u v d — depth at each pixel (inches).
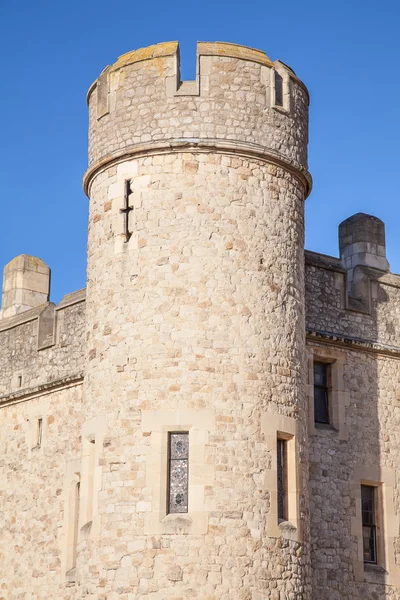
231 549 640.4
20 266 1012.5
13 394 900.6
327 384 807.7
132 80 721.0
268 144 713.6
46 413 865.5
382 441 815.7
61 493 825.5
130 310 688.4
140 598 636.1
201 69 708.7
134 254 695.7
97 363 700.7
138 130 709.3
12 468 889.5
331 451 784.3
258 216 703.1
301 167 733.3
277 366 689.0
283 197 721.6
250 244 695.7
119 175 716.0
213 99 705.0
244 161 706.2
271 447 669.9
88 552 668.7
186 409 659.4
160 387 666.2
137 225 700.0
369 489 810.8
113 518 659.4
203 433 655.8
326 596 749.3
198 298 677.3
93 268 726.5
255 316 685.9
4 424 916.0
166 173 699.4
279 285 705.0
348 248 887.1
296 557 668.7
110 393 684.1
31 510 852.6
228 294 681.6
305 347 740.0
